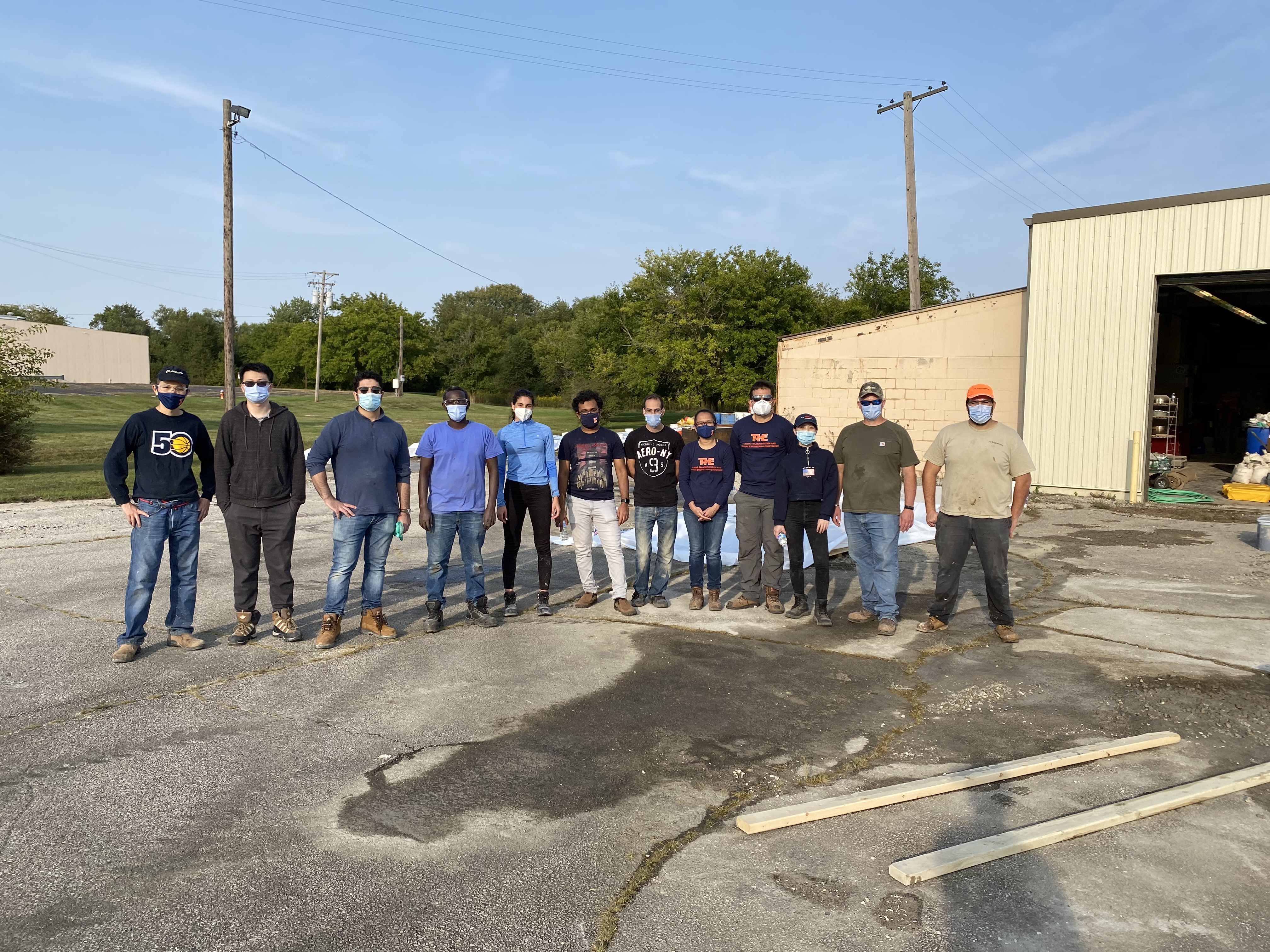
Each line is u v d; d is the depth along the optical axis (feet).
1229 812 11.38
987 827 10.93
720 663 17.98
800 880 9.69
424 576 26.89
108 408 130.11
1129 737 13.92
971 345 54.75
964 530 19.85
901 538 33.14
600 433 22.58
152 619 21.26
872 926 8.79
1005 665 17.94
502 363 262.67
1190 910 9.09
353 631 20.36
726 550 29.73
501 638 19.79
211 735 13.87
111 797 11.64
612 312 165.27
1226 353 79.51
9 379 54.90
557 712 15.07
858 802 11.41
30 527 35.09
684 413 144.56
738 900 9.26
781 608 22.35
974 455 19.45
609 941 8.50
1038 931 8.69
